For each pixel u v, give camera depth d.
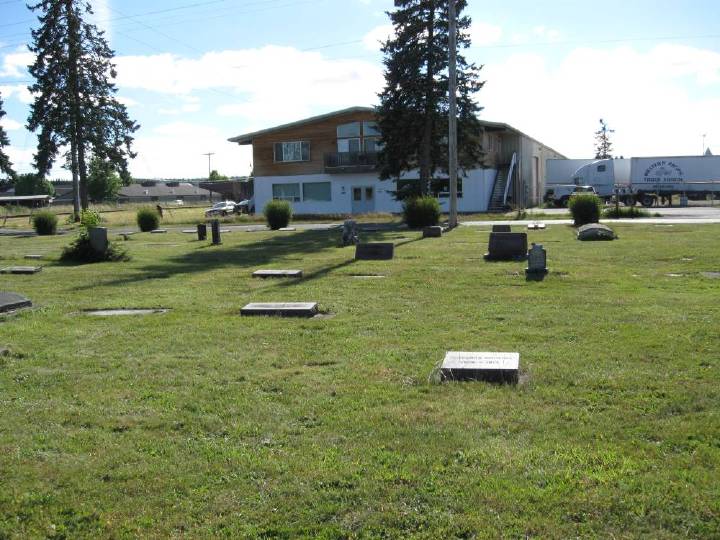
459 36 37.53
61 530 3.99
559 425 5.29
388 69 39.03
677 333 8.18
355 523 3.95
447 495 4.21
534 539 3.71
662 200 54.44
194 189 137.50
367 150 54.72
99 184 97.31
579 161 58.53
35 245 27.98
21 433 5.46
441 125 39.16
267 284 13.58
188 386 6.62
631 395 5.93
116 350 8.16
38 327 9.65
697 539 3.67
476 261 16.53
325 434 5.25
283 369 7.14
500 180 55.22
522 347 7.75
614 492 4.16
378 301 11.18
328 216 46.31
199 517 4.08
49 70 46.28
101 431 5.48
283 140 57.19
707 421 5.26
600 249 18.45
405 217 32.12
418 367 7.02
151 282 14.49
